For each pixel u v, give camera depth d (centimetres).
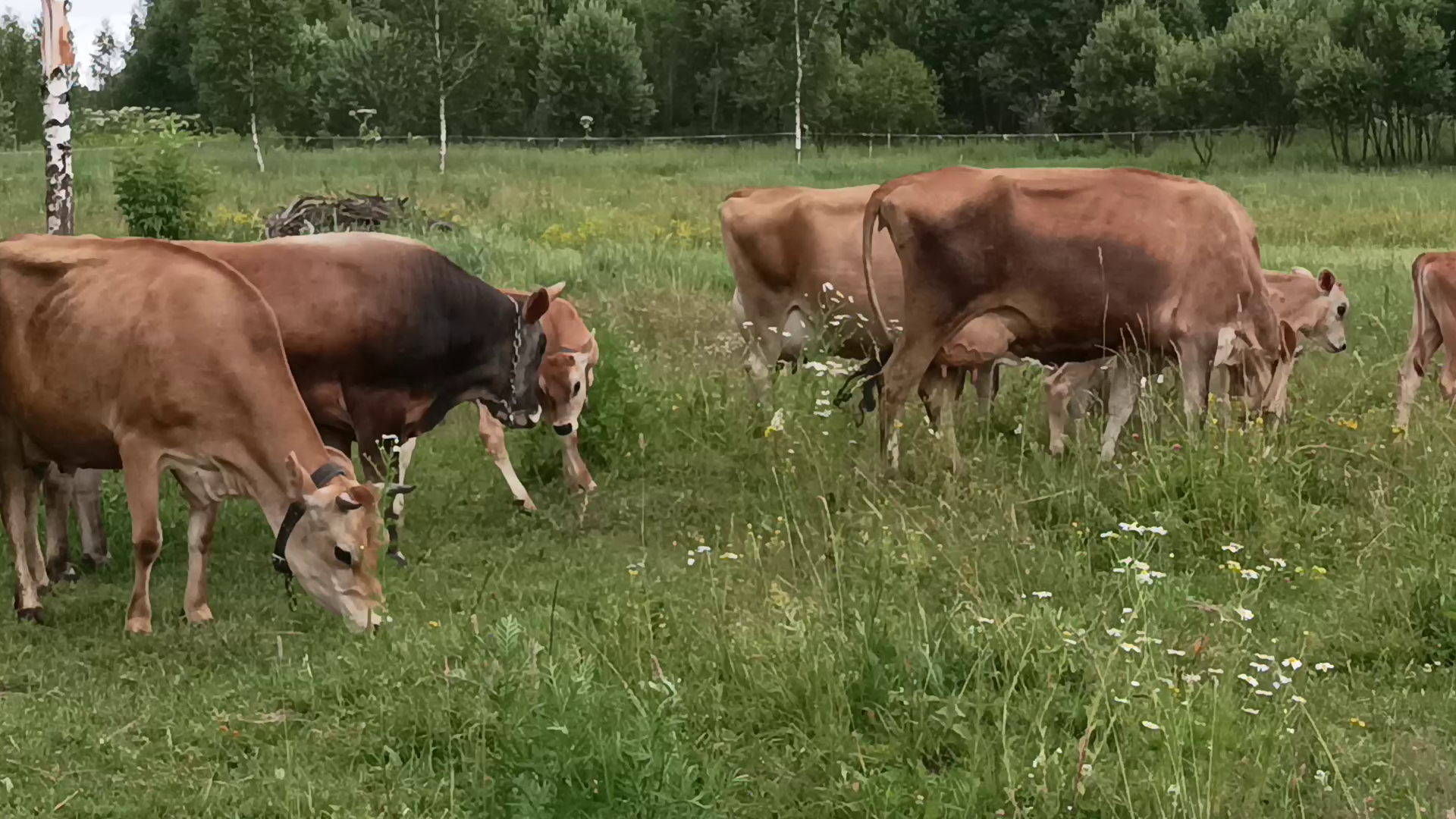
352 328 761
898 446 861
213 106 5559
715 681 545
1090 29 7088
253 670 589
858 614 579
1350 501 769
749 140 5662
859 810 453
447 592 711
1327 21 4741
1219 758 463
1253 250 864
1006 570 668
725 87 7256
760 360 1034
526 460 954
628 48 6462
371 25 6050
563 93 6316
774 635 560
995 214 833
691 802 436
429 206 2352
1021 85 7369
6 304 664
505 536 828
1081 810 441
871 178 3475
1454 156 4566
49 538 739
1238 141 5262
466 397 829
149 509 647
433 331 789
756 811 462
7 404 672
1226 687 508
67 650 630
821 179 3450
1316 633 594
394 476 803
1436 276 968
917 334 862
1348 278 1645
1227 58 4894
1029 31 7269
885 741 507
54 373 654
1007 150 5100
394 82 5169
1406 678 559
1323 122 4753
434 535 821
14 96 5862
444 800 473
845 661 544
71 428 661
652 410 989
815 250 975
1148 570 643
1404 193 2931
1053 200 834
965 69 7738
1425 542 678
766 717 523
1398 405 968
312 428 655
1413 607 609
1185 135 5150
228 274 657
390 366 778
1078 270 833
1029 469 841
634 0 8031
